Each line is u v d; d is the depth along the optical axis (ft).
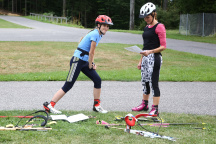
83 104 19.13
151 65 16.53
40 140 12.10
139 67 17.92
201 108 18.71
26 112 16.51
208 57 43.88
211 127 14.47
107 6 223.71
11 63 35.06
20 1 263.49
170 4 192.75
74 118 15.11
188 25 93.66
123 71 31.94
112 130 13.60
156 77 16.60
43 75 28.48
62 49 46.62
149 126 14.49
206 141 12.44
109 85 25.32
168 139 12.54
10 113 16.19
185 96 21.95
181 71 32.58
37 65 34.63
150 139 12.55
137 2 211.41
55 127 13.80
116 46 52.47
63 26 111.34
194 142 12.32
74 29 95.09
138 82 26.86
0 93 21.79
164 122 15.38
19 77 27.12
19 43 51.70
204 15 88.28
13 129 13.17
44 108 17.69
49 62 36.63
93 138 12.51
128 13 219.20
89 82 26.40
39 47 47.91
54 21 140.05
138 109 17.72
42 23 127.34
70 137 12.55
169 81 27.73
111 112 17.11
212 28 88.63
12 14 242.37
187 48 55.83
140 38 71.20
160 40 16.31
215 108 18.78
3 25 103.71
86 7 226.58
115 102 19.83
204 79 28.27
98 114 16.53
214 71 33.04
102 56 41.93
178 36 85.81
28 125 13.69
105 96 21.45
